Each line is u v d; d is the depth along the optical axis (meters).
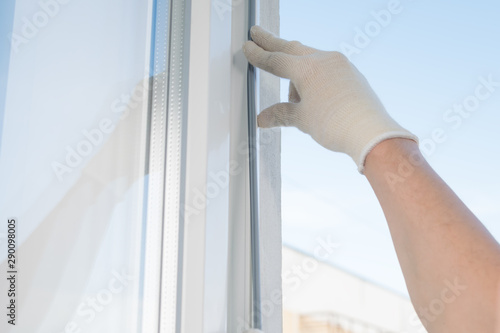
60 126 0.55
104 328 0.56
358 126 0.57
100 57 0.61
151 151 0.65
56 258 0.53
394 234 0.49
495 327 0.40
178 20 0.70
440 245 0.45
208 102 0.63
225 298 0.62
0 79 0.50
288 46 0.71
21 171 0.51
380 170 0.52
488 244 0.44
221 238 0.63
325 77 0.65
